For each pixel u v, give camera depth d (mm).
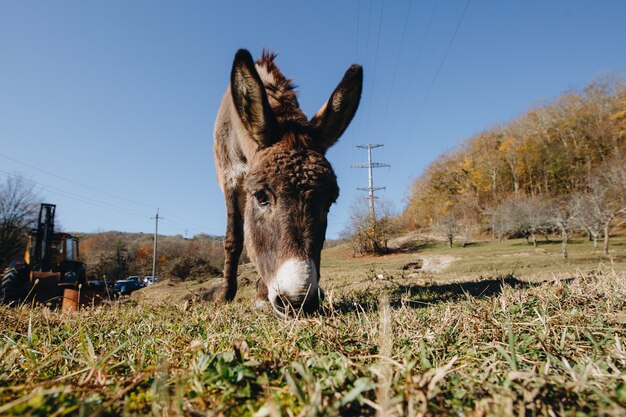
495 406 253
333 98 1148
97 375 348
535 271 3242
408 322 662
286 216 942
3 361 445
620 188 9281
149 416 252
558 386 289
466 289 1586
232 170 1580
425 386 274
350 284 2254
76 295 2057
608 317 645
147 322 847
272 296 911
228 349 460
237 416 264
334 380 297
